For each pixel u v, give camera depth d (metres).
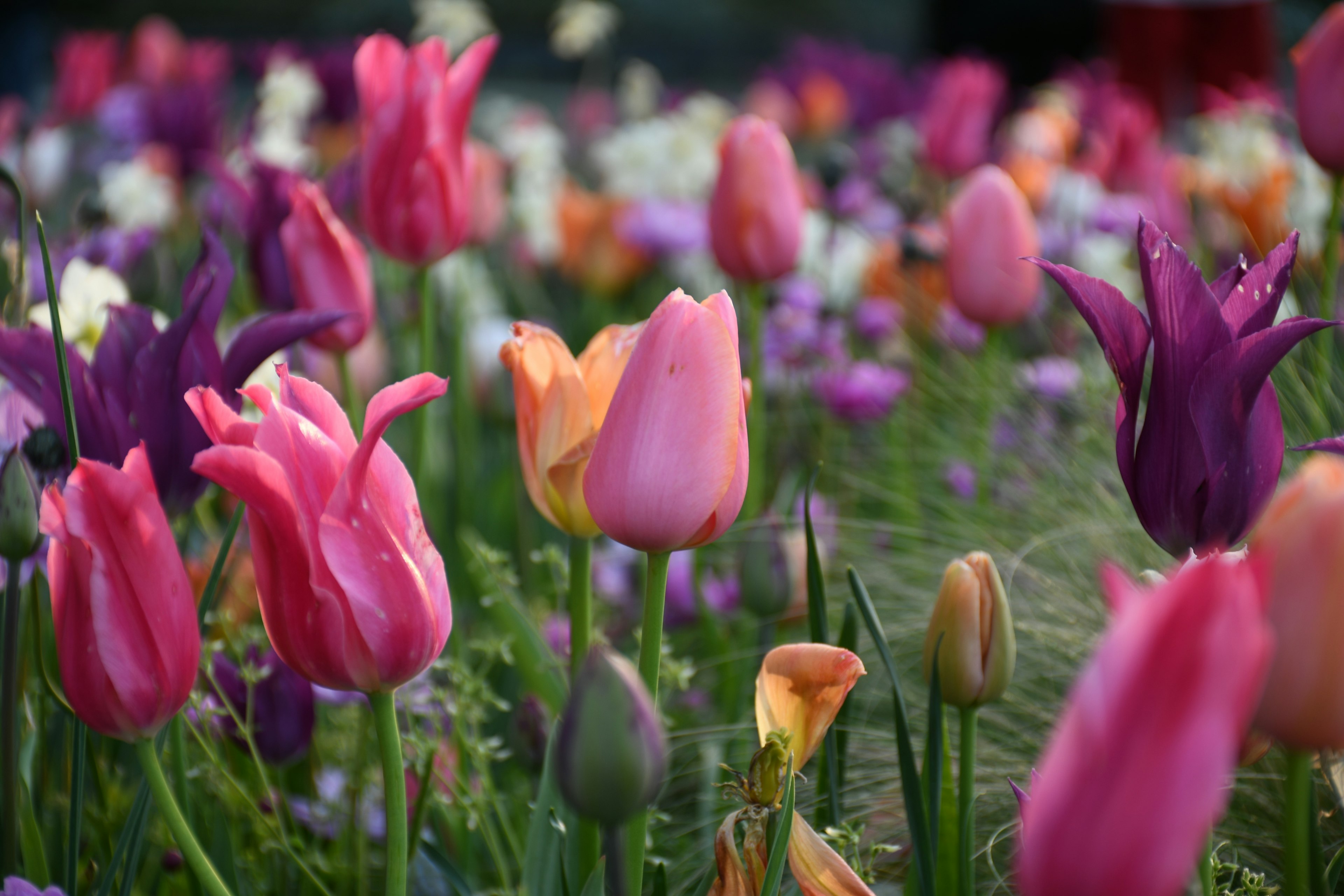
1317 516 0.64
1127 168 2.05
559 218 2.05
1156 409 0.76
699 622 1.20
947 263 1.24
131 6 8.50
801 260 1.92
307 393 0.72
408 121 1.00
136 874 0.83
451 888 0.89
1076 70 3.85
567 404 0.79
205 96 2.21
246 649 0.93
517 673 1.07
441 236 1.02
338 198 1.32
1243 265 0.78
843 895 0.73
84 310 1.02
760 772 0.75
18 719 0.79
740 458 0.75
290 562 0.70
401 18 8.58
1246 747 0.71
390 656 0.71
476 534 1.38
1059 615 1.00
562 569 0.96
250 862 0.89
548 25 8.33
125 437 0.83
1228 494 0.76
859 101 3.30
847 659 0.75
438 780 0.92
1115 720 0.60
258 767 0.86
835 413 1.50
